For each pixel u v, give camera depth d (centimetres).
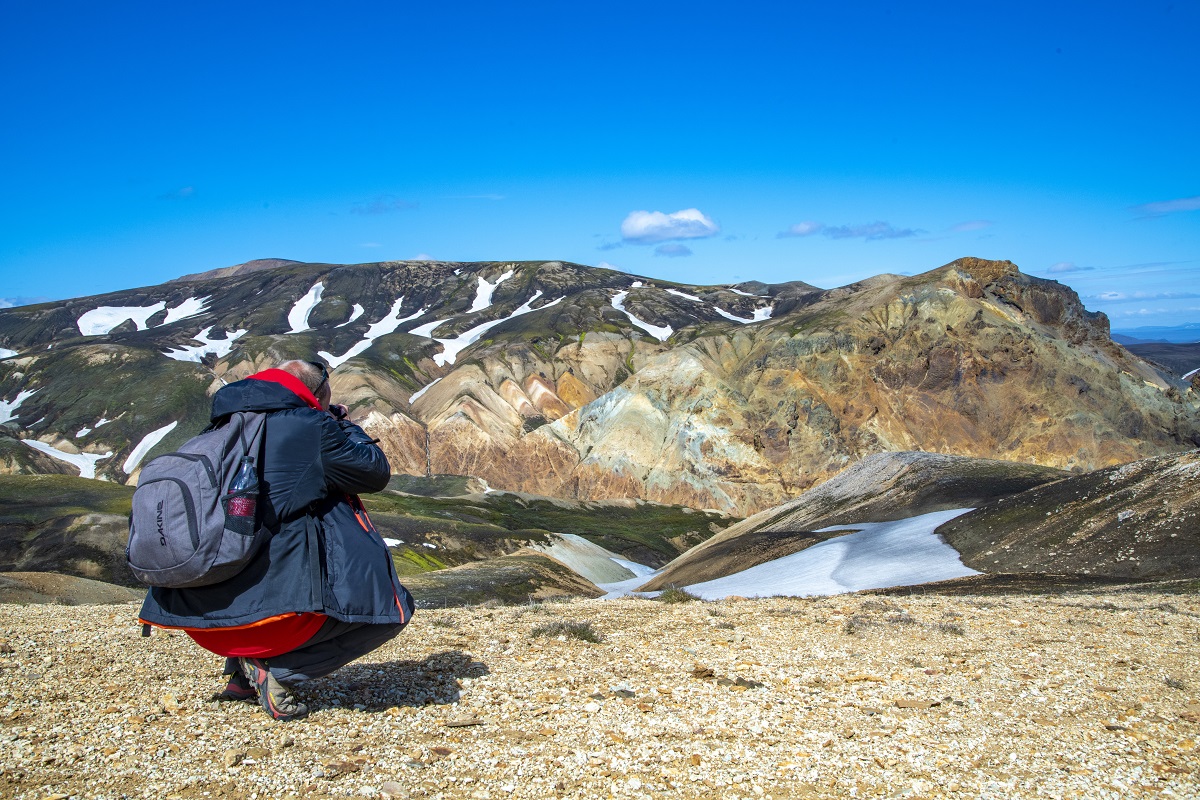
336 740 564
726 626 1141
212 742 548
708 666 848
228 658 631
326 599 550
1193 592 2470
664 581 7538
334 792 485
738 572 6606
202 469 521
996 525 5409
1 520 8719
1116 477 5141
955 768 583
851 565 5538
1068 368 19412
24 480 10606
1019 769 591
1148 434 18525
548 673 780
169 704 616
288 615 545
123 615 1143
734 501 17838
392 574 597
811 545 6800
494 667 793
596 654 897
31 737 540
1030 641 1097
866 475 9200
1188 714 746
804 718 674
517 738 589
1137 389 19212
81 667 742
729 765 561
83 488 10506
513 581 6969
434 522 10750
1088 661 966
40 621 1037
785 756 583
